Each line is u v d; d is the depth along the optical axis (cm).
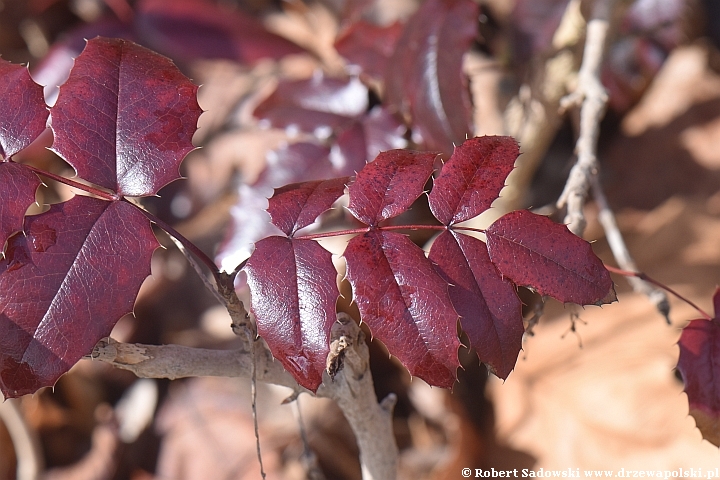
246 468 81
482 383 87
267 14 120
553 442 77
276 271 42
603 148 107
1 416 86
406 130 61
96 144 43
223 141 107
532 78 78
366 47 63
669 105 106
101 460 86
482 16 60
